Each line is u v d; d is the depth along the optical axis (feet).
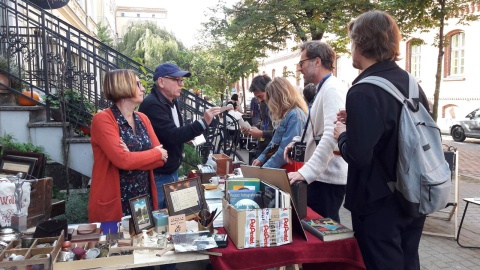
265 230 6.44
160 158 7.99
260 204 7.25
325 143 7.77
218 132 17.56
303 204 7.55
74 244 6.32
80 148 14.66
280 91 10.71
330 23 30.35
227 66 34.60
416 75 60.29
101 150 7.88
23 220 7.29
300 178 7.70
